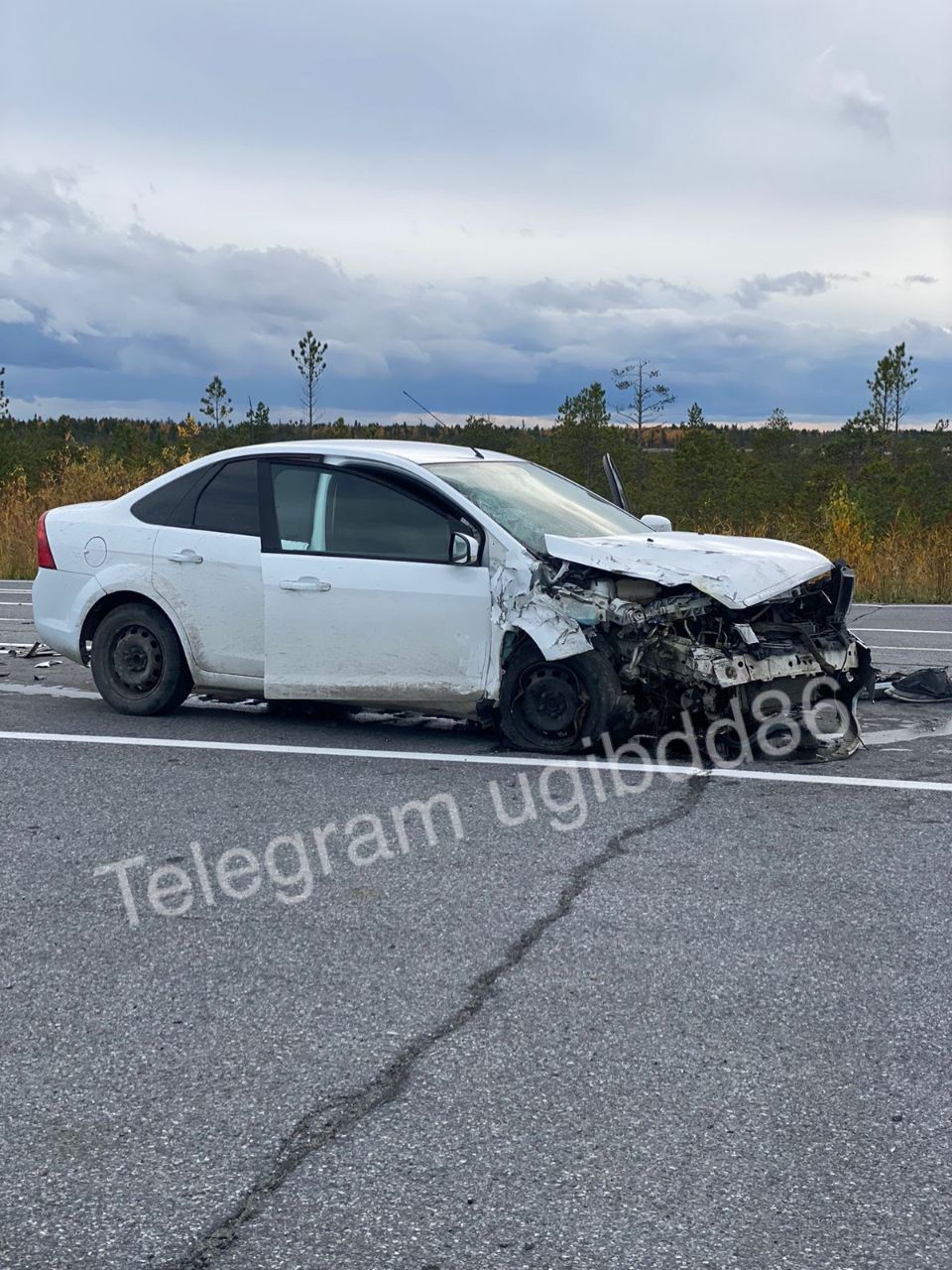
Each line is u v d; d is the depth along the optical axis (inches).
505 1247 106.1
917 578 658.8
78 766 262.7
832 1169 117.3
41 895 189.2
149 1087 133.0
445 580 270.8
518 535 271.7
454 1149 120.7
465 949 168.2
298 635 285.7
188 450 1370.6
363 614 278.5
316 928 175.8
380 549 279.1
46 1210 112.0
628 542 271.7
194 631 298.2
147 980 159.3
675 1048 140.6
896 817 225.9
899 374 2628.0
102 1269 104.0
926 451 2327.8
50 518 322.7
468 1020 147.6
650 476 2049.7
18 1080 134.8
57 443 1696.6
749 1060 137.9
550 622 261.0
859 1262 104.1
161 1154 120.5
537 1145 121.3
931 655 423.8
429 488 279.0
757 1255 105.0
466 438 1979.6
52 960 165.6
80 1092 132.1
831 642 267.4
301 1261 104.7
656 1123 125.1
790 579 260.7
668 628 261.0
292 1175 116.7
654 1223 109.3
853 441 2340.1
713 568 257.6
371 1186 114.9
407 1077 134.6
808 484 1872.5
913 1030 144.8
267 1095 131.0
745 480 1946.4
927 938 171.3
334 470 289.1
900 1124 124.9
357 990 155.9
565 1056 138.9
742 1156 119.4
